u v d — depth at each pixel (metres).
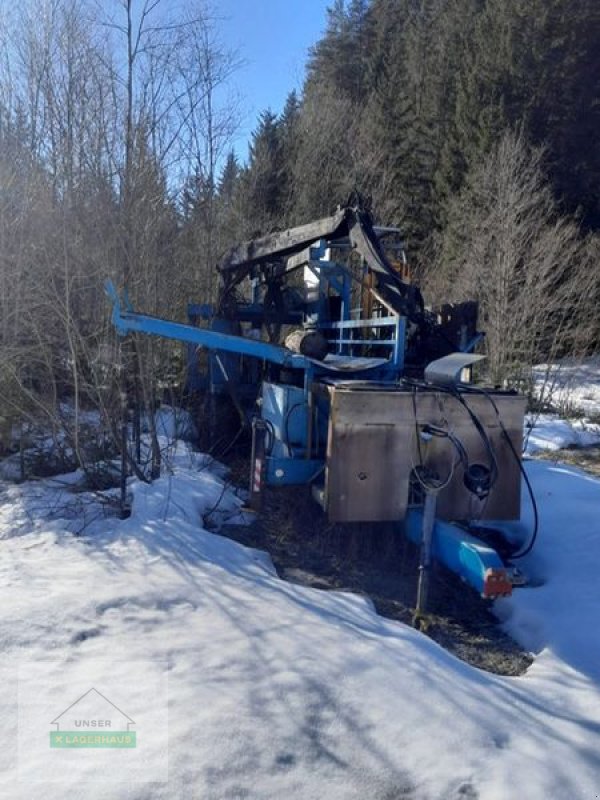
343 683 3.37
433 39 31.44
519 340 15.80
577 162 23.53
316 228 6.73
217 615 4.10
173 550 5.12
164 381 8.71
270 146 23.89
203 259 10.58
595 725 3.18
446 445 4.58
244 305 8.95
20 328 7.66
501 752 2.96
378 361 5.75
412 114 28.81
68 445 7.64
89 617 4.02
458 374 4.63
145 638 3.80
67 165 7.62
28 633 3.79
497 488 4.70
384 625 4.08
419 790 2.73
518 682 3.58
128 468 7.21
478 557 3.96
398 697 3.28
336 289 7.32
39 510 6.22
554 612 4.32
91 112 7.86
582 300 16.77
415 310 5.63
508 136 21.19
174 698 3.20
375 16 37.19
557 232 17.98
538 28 25.34
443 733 3.05
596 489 6.78
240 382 8.40
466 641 4.19
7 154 8.16
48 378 7.78
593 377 17.02
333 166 23.39
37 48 8.16
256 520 5.98
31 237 7.63
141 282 7.59
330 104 27.16
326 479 4.56
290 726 3.05
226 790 2.67
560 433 12.30
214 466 7.59
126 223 7.43
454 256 20.44
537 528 5.39
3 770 2.74
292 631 3.90
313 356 6.12
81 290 7.46
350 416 4.45
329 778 2.77
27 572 4.70
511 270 15.44
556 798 2.70
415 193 27.12
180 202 10.24
